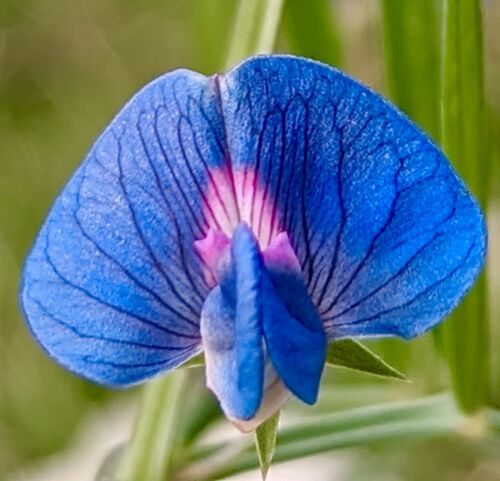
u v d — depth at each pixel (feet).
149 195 0.35
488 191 0.40
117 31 0.74
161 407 0.41
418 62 0.43
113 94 0.74
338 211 0.35
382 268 0.35
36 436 0.66
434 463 0.55
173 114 0.35
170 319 0.36
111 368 0.36
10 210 0.72
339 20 0.47
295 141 0.35
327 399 0.46
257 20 0.41
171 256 0.35
